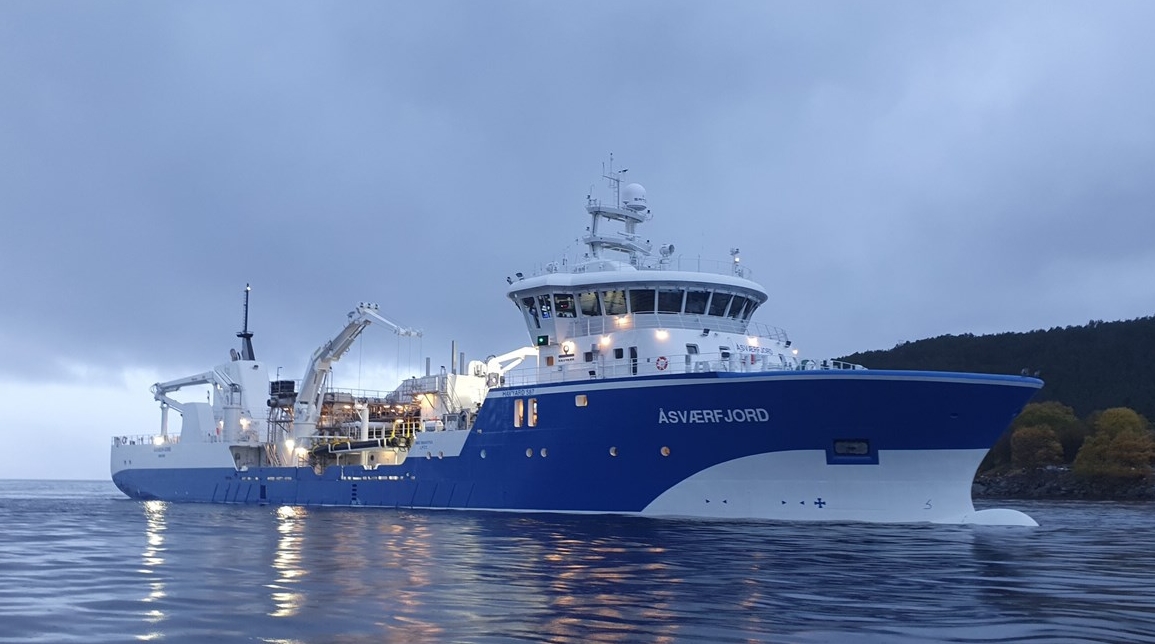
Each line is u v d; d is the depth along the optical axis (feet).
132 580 59.77
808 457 100.68
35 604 49.73
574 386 116.26
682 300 120.57
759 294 127.03
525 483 120.88
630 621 44.27
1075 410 383.65
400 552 76.02
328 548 80.23
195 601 50.60
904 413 96.17
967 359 457.27
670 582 57.47
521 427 122.01
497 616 45.57
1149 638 40.68
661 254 127.03
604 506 112.98
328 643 39.40
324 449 158.92
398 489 139.54
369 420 166.81
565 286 124.06
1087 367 416.46
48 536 97.25
